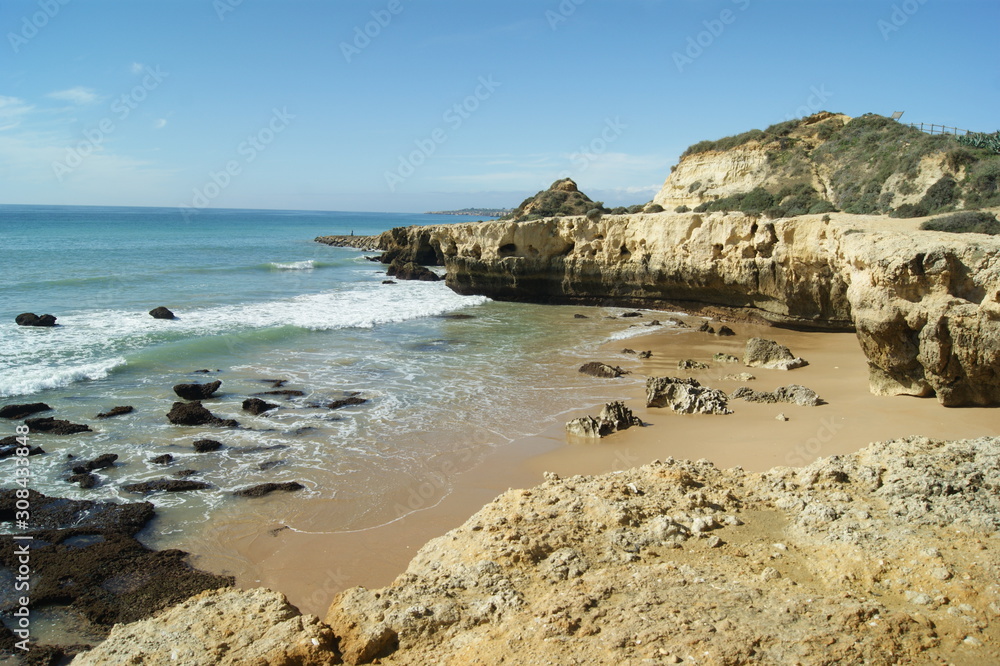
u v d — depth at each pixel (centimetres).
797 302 2995
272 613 675
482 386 2114
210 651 605
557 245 4150
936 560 730
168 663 587
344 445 1577
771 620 635
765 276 3108
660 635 607
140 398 1908
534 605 686
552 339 2942
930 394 1702
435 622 670
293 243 9194
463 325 3312
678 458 1415
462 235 4466
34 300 3334
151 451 1523
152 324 2888
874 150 3666
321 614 900
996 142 3173
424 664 608
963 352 1532
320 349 2648
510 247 4316
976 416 1509
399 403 1917
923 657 579
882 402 1717
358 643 626
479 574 759
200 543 1115
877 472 984
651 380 1889
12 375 2006
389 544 1102
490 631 651
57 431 1609
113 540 1102
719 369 2308
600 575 745
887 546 775
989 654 580
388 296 4272
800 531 858
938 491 902
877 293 1712
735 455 1413
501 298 4391
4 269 4422
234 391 2016
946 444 1064
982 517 820
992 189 2700
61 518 1180
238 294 3978
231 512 1226
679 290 3650
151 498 1280
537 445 1568
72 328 2717
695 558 795
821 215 2783
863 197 3272
